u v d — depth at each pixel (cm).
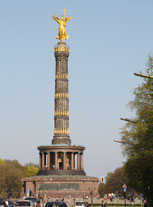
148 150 7244
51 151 15662
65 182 15100
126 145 8300
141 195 9025
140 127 7319
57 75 15962
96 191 15412
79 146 15875
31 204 6216
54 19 16612
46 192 14938
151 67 7169
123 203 13375
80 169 16000
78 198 14725
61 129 15800
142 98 7288
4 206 7031
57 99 15862
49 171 15588
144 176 7156
